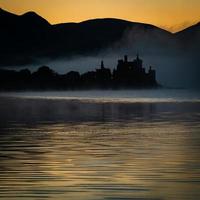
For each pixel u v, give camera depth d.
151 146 59.84
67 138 69.38
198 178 40.12
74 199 33.75
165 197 34.31
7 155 52.78
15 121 104.25
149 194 35.09
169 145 60.72
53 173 42.34
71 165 46.19
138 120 107.00
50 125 93.06
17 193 35.38
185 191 35.91
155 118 113.62
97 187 37.16
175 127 87.56
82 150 56.44
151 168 44.47
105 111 147.12
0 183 38.47
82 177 40.59
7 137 70.81
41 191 36.00
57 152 54.91
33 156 52.00
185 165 45.91
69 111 146.50
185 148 57.78
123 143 62.97
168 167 44.94
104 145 60.91
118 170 43.53
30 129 84.25
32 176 41.12
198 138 68.69
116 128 85.94
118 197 34.28
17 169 44.28
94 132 78.31
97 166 45.59
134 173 42.16
